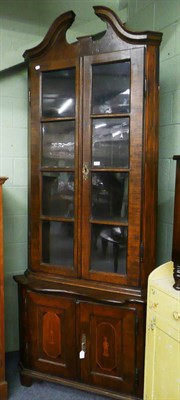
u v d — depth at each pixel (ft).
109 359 5.82
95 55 5.61
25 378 6.59
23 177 7.57
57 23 5.77
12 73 7.26
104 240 5.90
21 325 6.56
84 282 5.99
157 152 5.54
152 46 5.33
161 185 6.69
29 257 6.55
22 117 7.44
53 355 6.22
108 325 5.75
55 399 6.33
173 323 4.18
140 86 5.34
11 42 7.10
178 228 4.34
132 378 5.71
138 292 5.59
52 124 6.14
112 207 5.78
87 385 6.02
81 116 5.76
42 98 6.13
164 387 4.38
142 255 5.56
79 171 5.86
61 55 5.88
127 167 5.57
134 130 5.43
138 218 5.51
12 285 7.61
